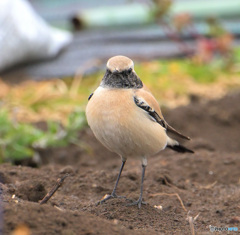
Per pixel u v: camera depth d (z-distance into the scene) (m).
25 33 18.05
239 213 8.90
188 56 19.81
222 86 17.88
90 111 8.44
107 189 9.80
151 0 19.00
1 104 15.56
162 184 10.43
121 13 22.12
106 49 20.66
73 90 17.12
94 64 18.72
